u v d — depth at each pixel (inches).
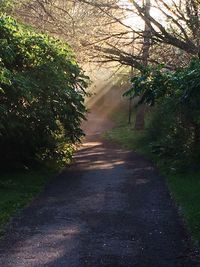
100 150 856.3
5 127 472.4
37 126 537.3
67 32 751.7
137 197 414.9
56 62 546.3
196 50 611.2
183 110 534.9
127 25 718.5
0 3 660.7
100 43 766.5
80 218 335.6
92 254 253.4
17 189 430.0
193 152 559.8
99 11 751.7
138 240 281.6
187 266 236.5
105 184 483.5
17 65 518.6
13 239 279.4
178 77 298.0
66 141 704.4
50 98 540.7
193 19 610.9
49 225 313.7
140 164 653.3
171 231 302.2
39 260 242.4
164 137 731.4
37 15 758.5
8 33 488.7
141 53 753.0
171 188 446.9
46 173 537.0
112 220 330.6
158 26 674.8
